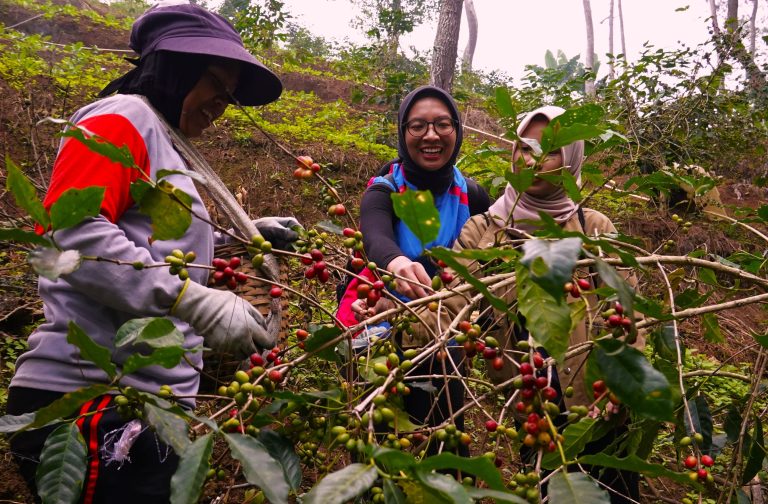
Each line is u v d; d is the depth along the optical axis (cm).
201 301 183
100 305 183
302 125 832
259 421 140
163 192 143
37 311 411
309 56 1237
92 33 1191
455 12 918
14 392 185
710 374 188
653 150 487
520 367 136
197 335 188
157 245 188
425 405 244
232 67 214
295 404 145
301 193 693
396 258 227
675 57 600
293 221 242
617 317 143
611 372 122
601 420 155
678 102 577
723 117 622
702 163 592
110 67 972
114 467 174
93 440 172
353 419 134
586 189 745
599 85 728
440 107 267
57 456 133
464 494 95
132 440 167
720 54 605
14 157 611
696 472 139
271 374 139
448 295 166
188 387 194
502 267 174
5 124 642
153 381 187
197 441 114
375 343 183
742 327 542
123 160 138
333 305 424
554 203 249
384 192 263
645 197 740
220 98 215
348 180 731
